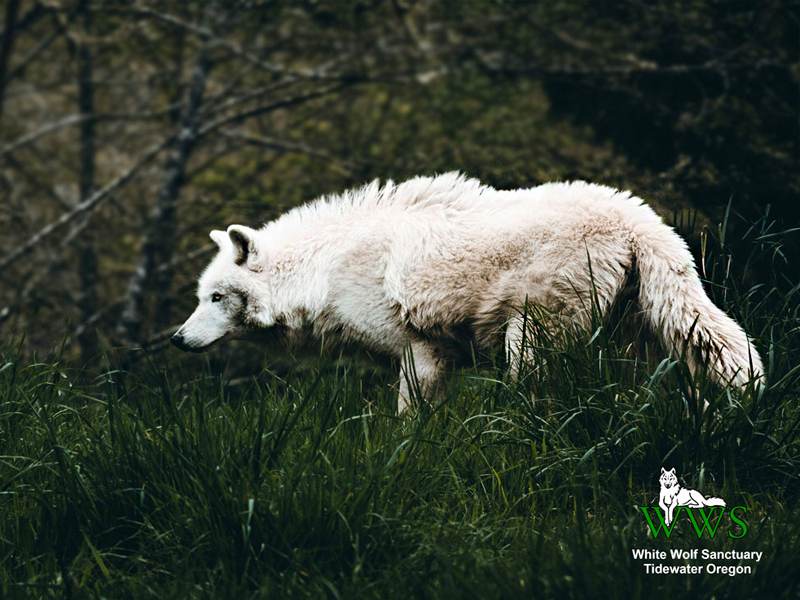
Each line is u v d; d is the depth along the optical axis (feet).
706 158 98.53
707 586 34.22
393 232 57.16
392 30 131.03
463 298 54.95
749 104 104.63
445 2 123.54
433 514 40.57
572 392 44.34
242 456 41.45
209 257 111.04
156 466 41.78
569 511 41.70
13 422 48.44
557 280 52.70
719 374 47.47
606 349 45.65
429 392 56.39
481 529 39.60
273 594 35.73
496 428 45.14
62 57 152.97
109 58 140.05
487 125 121.60
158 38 131.64
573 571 34.19
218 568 38.04
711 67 102.53
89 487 42.01
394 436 43.62
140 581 37.68
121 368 55.21
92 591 37.50
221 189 131.64
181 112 134.72
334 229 59.41
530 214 54.13
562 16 120.16
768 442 42.63
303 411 44.91
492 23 124.26
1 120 151.74
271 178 136.98
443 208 56.85
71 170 153.07
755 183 92.89
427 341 56.70
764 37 106.22
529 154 108.37
